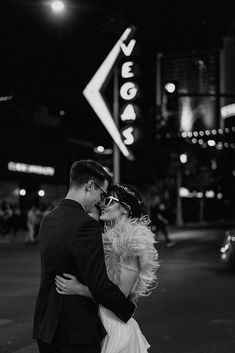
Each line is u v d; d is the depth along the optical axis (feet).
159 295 38.83
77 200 12.25
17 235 119.24
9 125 138.51
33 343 25.11
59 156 159.74
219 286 43.83
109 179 12.55
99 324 11.83
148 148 163.22
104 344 11.84
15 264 61.77
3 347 24.39
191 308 33.73
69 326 11.28
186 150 180.45
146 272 12.10
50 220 11.75
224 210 244.83
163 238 109.09
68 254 11.34
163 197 182.19
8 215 111.75
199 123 279.90
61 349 11.34
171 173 175.22
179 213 177.68
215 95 67.36
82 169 12.28
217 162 223.51
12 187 142.00
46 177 152.56
